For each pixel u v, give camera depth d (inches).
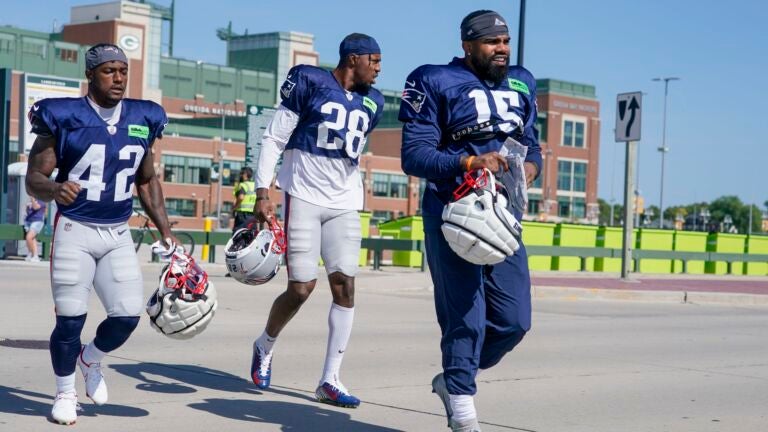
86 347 232.8
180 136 3604.8
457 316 202.5
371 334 419.8
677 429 249.4
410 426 240.8
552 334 451.2
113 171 220.4
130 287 225.5
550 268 1042.7
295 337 395.2
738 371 354.9
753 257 1170.6
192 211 3469.5
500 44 207.2
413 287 663.1
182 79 4411.9
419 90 205.9
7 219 871.1
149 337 376.5
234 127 3929.6
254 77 4640.8
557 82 4601.4
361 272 791.1
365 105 269.6
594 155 4704.7
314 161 265.0
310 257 266.1
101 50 217.3
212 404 256.5
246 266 267.4
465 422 203.3
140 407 249.0
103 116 220.1
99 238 221.9
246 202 773.9
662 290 711.1
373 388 290.5
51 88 917.8
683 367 360.2
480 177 194.1
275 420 241.3
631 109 766.5
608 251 1023.0
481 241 189.5
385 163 3944.4
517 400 281.1
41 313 440.8
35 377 284.0
